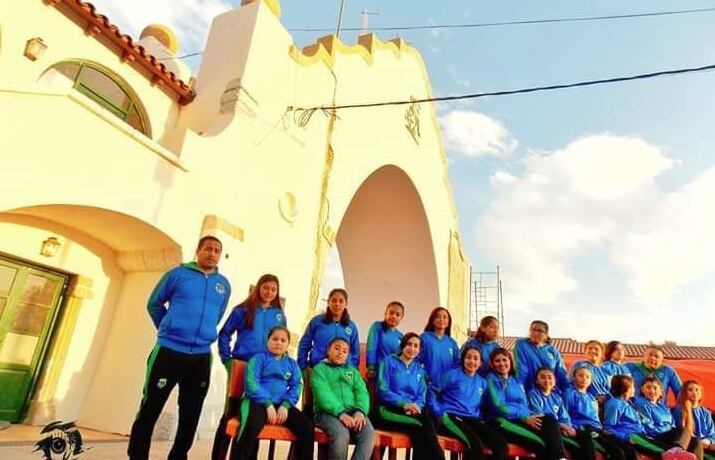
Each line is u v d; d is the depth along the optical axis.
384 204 16.58
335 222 11.02
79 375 7.16
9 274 6.63
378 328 5.71
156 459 5.18
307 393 5.05
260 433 4.00
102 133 6.03
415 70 16.70
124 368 7.16
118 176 6.19
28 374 6.76
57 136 5.52
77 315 7.20
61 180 5.53
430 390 5.32
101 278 7.55
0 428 6.09
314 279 10.02
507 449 4.80
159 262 7.26
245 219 8.23
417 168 16.03
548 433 4.99
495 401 5.36
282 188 9.28
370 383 5.40
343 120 11.77
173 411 6.56
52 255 6.93
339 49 11.91
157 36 11.27
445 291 17.64
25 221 6.64
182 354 4.16
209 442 6.70
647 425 6.20
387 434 4.63
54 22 7.09
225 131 8.02
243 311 4.86
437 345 5.75
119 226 6.79
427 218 16.58
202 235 7.38
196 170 7.38
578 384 5.97
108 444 5.91
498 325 6.10
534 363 5.93
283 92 9.59
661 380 6.85
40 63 6.86
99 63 7.70
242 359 4.64
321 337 5.27
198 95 8.93
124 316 7.51
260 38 9.10
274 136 9.20
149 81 8.46
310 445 4.12
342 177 11.49
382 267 17.67
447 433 4.98
